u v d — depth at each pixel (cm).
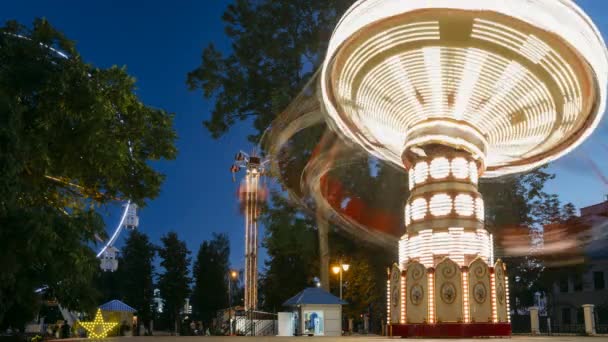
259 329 3962
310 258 4681
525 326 5162
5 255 1380
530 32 1700
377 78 1991
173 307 8438
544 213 4697
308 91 3825
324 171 3897
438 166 2097
